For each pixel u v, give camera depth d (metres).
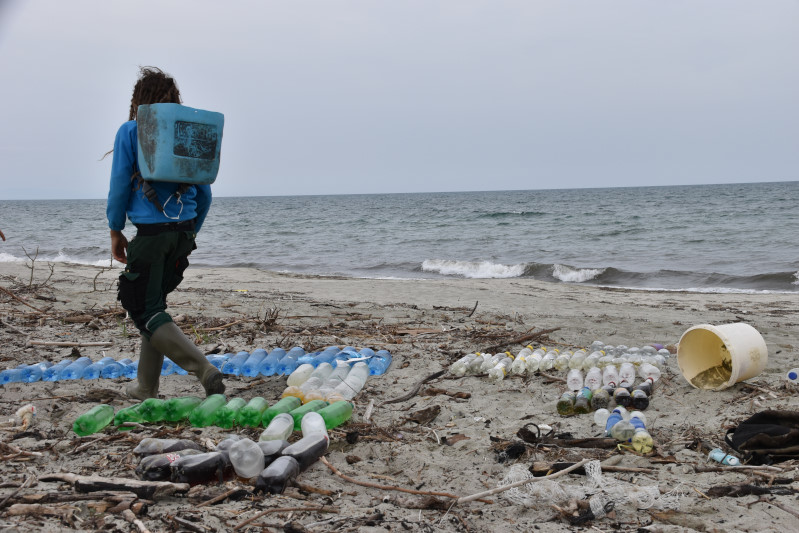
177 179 3.46
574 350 5.87
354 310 8.36
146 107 3.41
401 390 4.58
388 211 69.81
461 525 2.53
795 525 2.50
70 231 42.00
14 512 2.39
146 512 2.49
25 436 3.33
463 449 3.42
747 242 25.86
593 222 40.38
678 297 13.05
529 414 4.04
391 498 2.76
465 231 37.03
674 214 45.00
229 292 10.33
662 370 5.14
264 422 3.51
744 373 4.42
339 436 3.54
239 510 2.54
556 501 2.72
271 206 105.75
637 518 2.61
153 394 4.00
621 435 3.39
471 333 6.58
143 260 3.63
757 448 3.23
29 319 6.64
